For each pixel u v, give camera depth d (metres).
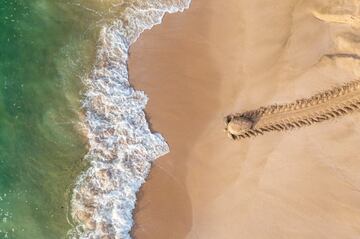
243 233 8.43
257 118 8.38
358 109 8.14
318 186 8.33
